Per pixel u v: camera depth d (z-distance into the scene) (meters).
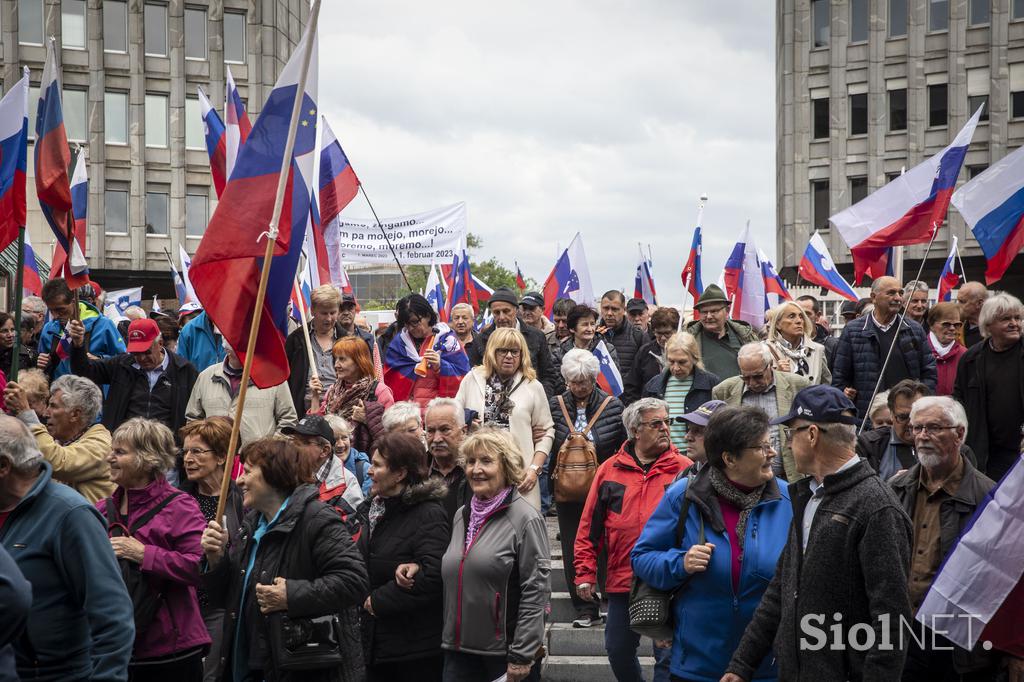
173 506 6.51
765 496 5.89
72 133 51.47
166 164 53.00
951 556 6.25
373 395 9.88
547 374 10.92
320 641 5.96
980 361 9.14
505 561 6.70
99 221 51.62
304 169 6.92
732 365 10.71
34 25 50.88
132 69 52.38
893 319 10.59
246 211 6.80
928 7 49.50
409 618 6.82
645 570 6.01
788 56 52.44
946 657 6.61
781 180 54.53
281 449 6.22
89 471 7.60
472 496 7.22
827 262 19.09
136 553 6.26
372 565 6.83
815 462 5.23
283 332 6.89
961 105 48.75
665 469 7.82
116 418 10.05
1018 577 6.11
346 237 16.31
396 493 6.92
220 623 7.45
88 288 14.15
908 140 49.72
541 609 6.68
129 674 6.29
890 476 7.98
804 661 5.12
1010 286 46.22
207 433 7.17
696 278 15.08
